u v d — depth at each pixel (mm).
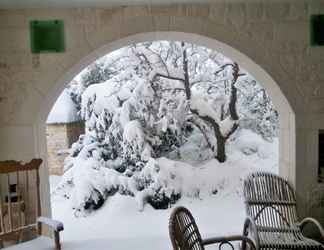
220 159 5711
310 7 2846
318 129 2936
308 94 2918
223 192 5254
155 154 5457
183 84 5574
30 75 2889
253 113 6539
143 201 4961
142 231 3826
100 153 5480
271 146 6309
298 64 2898
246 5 2838
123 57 5703
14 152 2934
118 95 5363
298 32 2869
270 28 2861
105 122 5508
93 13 2840
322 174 2955
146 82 5340
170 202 5066
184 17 2832
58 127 6785
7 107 2902
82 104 5566
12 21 2844
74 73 3043
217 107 5848
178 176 5219
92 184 4953
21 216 2768
